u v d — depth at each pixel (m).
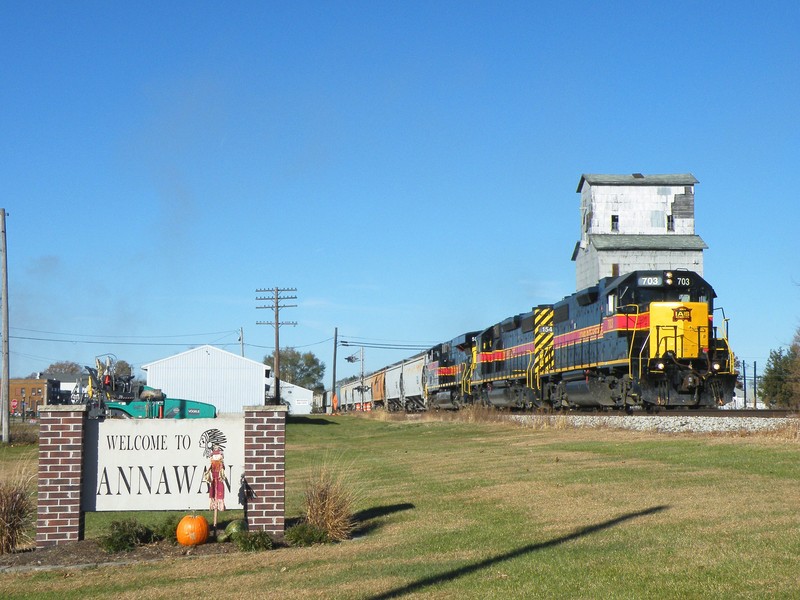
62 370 170.25
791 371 52.16
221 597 9.53
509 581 9.30
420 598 8.87
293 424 57.72
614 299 31.05
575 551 10.59
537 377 39.34
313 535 13.08
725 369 28.58
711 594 8.18
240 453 13.78
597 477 17.14
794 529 10.92
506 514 14.12
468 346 53.62
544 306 40.19
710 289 30.11
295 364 168.75
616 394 31.08
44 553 12.84
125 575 11.17
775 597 7.94
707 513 12.48
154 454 13.77
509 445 27.11
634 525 12.05
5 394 41.12
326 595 9.30
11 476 14.67
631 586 8.66
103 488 13.70
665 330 28.44
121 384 33.19
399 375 77.50
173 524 13.55
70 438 13.48
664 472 17.11
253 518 13.48
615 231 63.22
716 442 21.17
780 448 19.05
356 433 44.91
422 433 38.78
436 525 13.80
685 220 63.59
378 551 11.93
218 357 66.94
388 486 19.05
